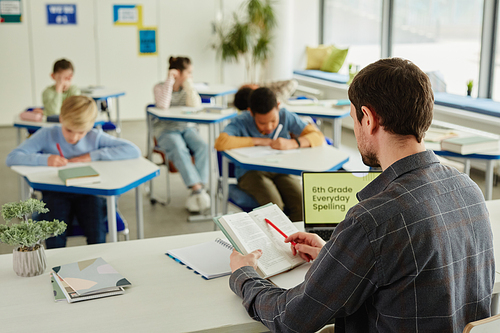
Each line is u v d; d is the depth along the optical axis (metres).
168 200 4.20
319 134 3.15
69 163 2.64
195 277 1.42
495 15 5.16
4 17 7.16
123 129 7.26
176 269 1.47
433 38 6.12
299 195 2.90
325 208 1.77
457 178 1.01
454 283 0.95
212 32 8.23
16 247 1.44
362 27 7.68
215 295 1.31
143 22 7.82
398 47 6.86
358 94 1.00
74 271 1.42
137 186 2.55
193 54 8.22
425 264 0.91
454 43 5.79
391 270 0.92
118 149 2.75
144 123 7.78
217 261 1.51
